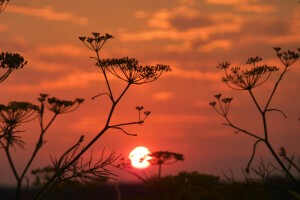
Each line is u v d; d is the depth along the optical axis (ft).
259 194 31.01
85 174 33.86
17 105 34.58
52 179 33.76
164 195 35.14
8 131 34.47
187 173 35.94
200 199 31.73
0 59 30.48
